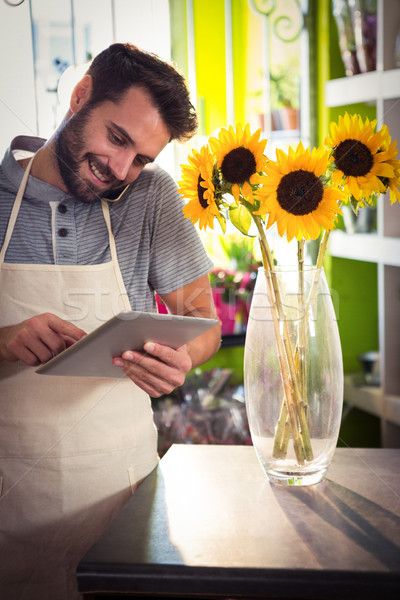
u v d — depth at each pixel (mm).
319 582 642
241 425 2131
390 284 2172
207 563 665
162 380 982
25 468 1144
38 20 1643
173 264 1267
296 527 751
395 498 833
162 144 1235
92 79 1164
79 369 944
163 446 2092
